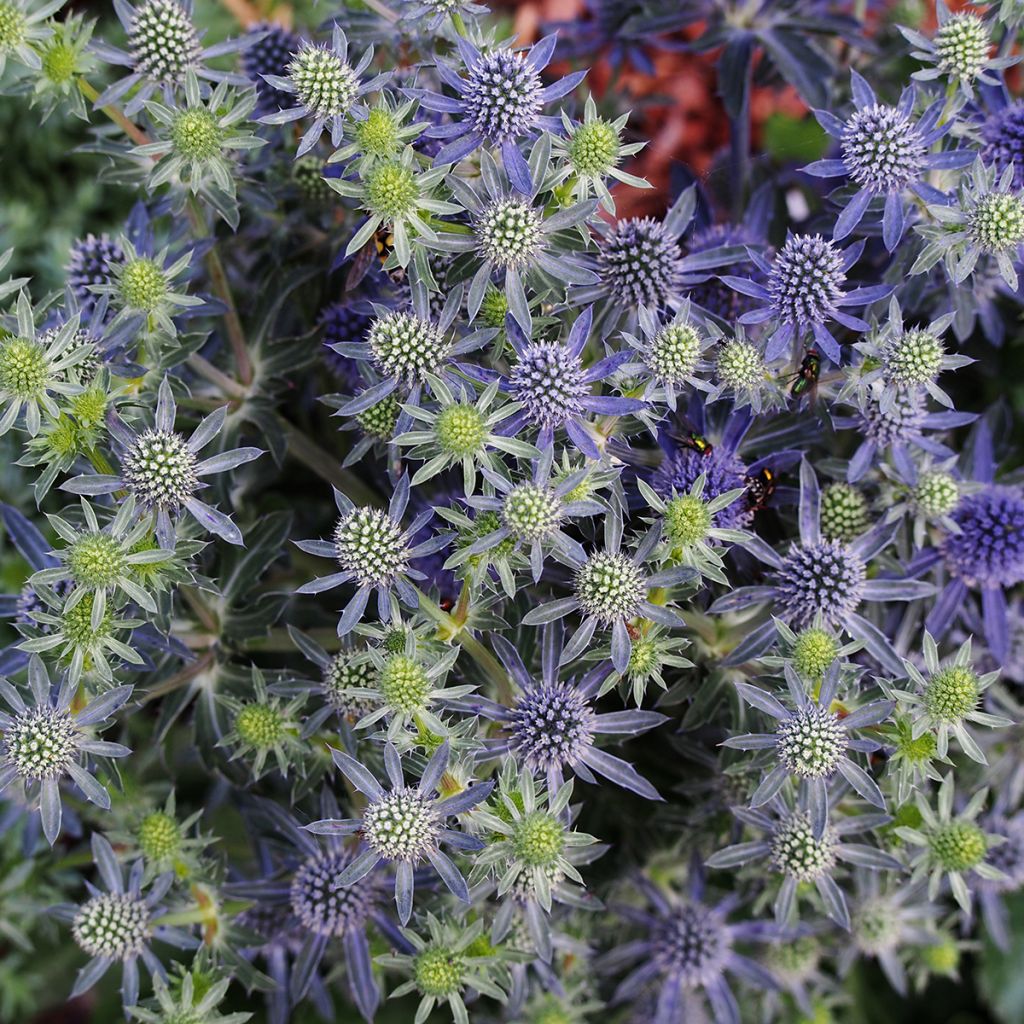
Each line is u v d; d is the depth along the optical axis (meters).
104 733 0.48
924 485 0.44
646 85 0.60
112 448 0.42
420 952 0.41
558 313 0.43
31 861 0.49
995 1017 0.54
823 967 0.53
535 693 0.41
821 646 0.41
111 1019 0.52
